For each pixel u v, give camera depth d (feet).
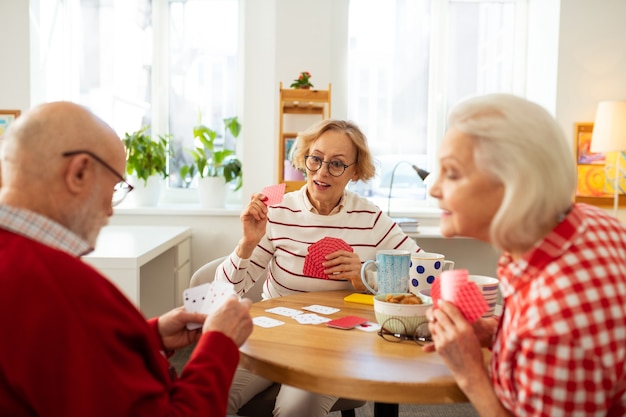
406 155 13.69
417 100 13.58
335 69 13.17
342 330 4.39
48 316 2.52
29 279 2.56
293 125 11.99
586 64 12.10
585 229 2.90
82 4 13.21
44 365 2.50
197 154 12.86
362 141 6.53
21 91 11.93
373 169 6.80
